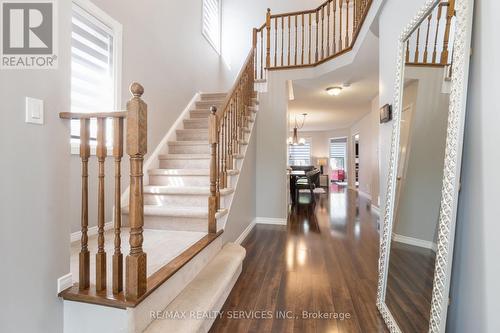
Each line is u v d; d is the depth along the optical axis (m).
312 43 5.64
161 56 3.63
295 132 9.22
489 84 0.97
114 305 1.28
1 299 1.10
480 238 1.02
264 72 4.76
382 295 1.81
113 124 1.35
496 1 0.94
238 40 5.95
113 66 2.75
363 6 3.02
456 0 1.14
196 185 3.06
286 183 4.40
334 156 11.47
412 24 1.57
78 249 2.11
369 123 7.06
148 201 2.93
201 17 4.86
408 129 1.67
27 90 1.20
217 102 4.44
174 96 3.96
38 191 1.24
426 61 1.46
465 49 1.06
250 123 4.02
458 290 1.15
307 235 3.69
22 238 1.18
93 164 2.49
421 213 1.47
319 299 1.99
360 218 4.80
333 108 6.48
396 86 1.81
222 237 2.57
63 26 1.36
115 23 2.75
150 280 1.46
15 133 1.15
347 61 3.63
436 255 1.21
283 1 5.74
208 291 1.72
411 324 1.48
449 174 1.12
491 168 0.96
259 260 2.76
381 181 2.24
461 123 1.08
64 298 1.34
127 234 2.47
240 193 3.32
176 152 3.68
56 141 1.33
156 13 3.52
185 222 2.53
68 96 1.39
